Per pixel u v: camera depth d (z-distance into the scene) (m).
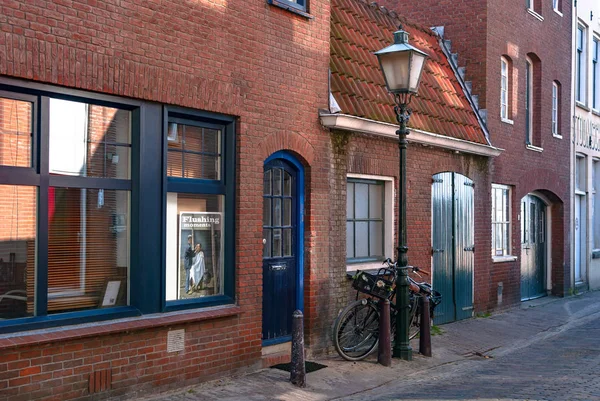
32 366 6.02
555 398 7.50
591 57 20.67
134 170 7.13
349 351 9.30
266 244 8.91
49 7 6.17
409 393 7.91
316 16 9.38
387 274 9.69
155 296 7.28
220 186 8.16
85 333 6.35
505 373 9.16
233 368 8.04
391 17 13.03
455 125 12.88
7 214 6.15
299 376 7.90
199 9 7.62
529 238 17.39
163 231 7.34
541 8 16.92
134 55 6.93
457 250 13.03
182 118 7.70
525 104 16.17
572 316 15.04
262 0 8.47
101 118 6.90
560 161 18.16
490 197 14.33
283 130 8.79
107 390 6.63
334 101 9.59
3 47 5.83
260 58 8.44
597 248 21.36
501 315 14.47
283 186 9.19
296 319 7.93
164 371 7.21
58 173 6.52
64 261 6.61
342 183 9.88
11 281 6.16
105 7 6.64
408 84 9.11
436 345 10.82
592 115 20.78
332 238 9.70
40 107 6.30
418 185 11.74
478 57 14.26
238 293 8.17
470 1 14.36
